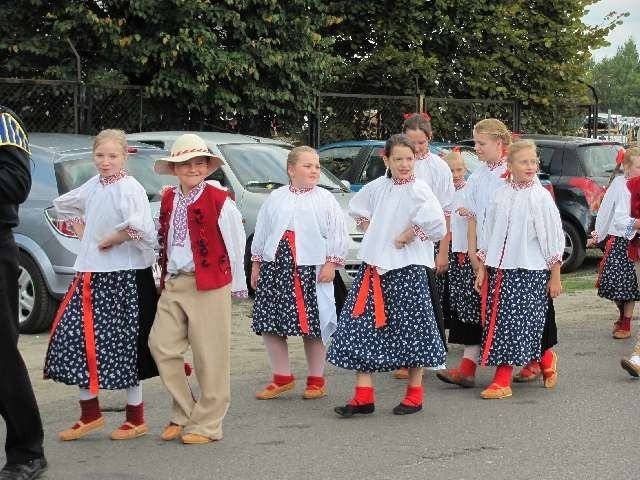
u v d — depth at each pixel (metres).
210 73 13.33
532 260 6.58
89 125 13.21
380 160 11.77
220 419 5.63
